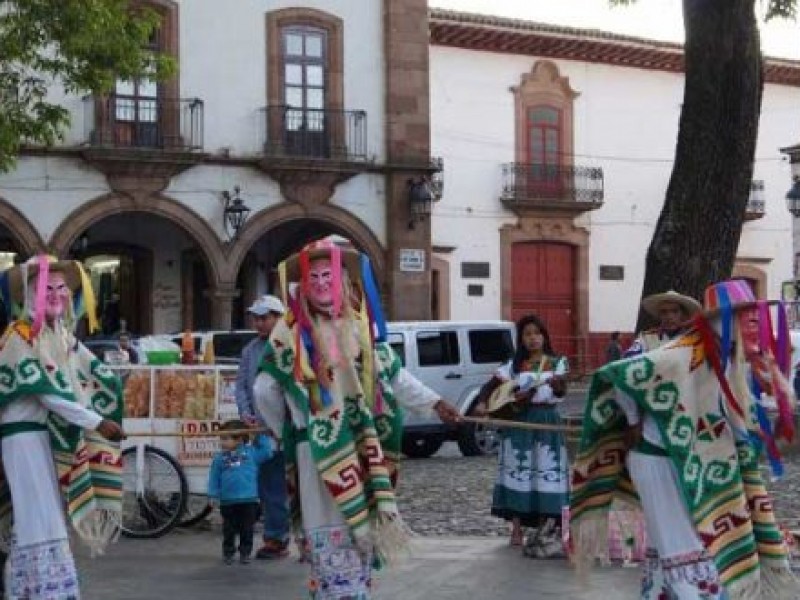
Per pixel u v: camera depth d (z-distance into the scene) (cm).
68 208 2489
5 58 1677
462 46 3334
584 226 3519
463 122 3341
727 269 1192
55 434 641
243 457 940
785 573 599
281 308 971
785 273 3834
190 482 1081
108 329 2772
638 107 3594
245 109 2642
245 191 2636
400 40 2759
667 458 593
